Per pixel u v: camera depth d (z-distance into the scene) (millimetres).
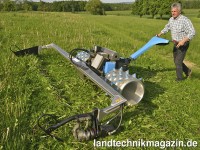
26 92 2863
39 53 4371
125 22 18531
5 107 2457
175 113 2799
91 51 3090
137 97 2535
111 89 2322
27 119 2424
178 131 2473
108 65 2783
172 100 3127
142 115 2666
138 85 2516
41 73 3564
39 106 2674
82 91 3121
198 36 10672
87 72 2678
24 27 7816
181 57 3652
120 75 2584
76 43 5691
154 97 3162
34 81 3283
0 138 2041
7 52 4273
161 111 2814
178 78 3764
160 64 4723
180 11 3479
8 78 3133
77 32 7613
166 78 3934
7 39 5594
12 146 1967
